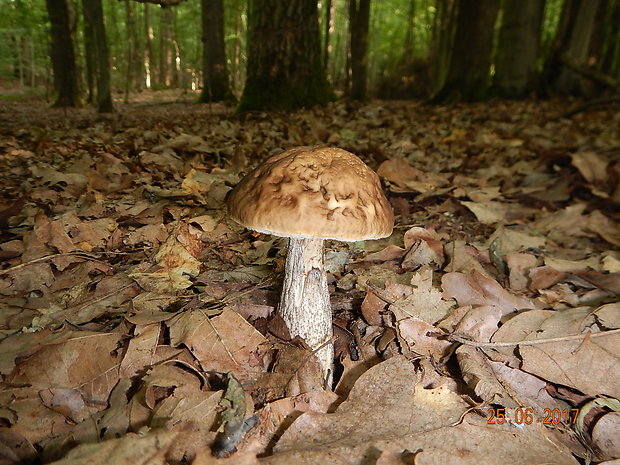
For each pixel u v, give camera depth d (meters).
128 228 0.35
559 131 0.95
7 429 0.18
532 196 0.52
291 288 0.24
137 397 0.20
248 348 0.23
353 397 0.20
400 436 0.18
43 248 0.30
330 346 0.24
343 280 0.31
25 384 0.20
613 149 0.74
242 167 0.51
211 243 0.35
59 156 0.56
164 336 0.24
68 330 0.23
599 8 2.00
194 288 0.29
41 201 0.38
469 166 0.65
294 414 0.20
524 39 1.60
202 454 0.16
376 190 0.21
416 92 2.41
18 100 1.54
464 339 0.24
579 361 0.23
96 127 0.79
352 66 1.53
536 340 0.24
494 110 1.31
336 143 0.70
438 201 0.50
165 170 0.49
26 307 0.25
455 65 1.61
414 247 0.35
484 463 0.17
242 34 2.76
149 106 1.43
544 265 0.34
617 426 0.20
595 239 0.42
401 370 0.21
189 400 0.19
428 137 0.83
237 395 0.20
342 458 0.17
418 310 0.26
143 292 0.27
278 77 1.08
